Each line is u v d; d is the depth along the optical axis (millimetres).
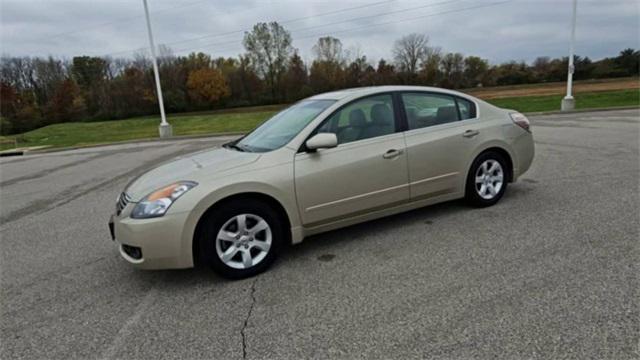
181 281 3162
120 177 8266
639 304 2432
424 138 3885
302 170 3297
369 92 3779
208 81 57812
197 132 20406
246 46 64125
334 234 3941
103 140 20359
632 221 3766
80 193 6871
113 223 3191
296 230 3340
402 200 3824
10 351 2371
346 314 2557
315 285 2965
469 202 4387
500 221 3986
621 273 2814
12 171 10320
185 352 2279
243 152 3506
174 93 56844
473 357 2074
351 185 3506
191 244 2963
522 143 4578
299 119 3703
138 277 3293
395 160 3695
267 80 64000
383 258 3344
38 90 60125
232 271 3102
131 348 2342
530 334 2225
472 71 56938
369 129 3678
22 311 2842
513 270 2975
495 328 2299
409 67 59188
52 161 12086
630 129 10023
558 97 26703
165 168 3479
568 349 2084
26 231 4801
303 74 62938
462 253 3334
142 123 36031
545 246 3350
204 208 2967
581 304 2471
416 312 2520
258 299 2816
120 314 2729
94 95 56781
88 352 2326
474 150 4199
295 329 2432
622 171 5668
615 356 2010
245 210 3115
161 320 2623
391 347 2203
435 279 2930
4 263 3791
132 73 57156
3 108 47938
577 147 7852
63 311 2812
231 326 2506
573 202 4430
